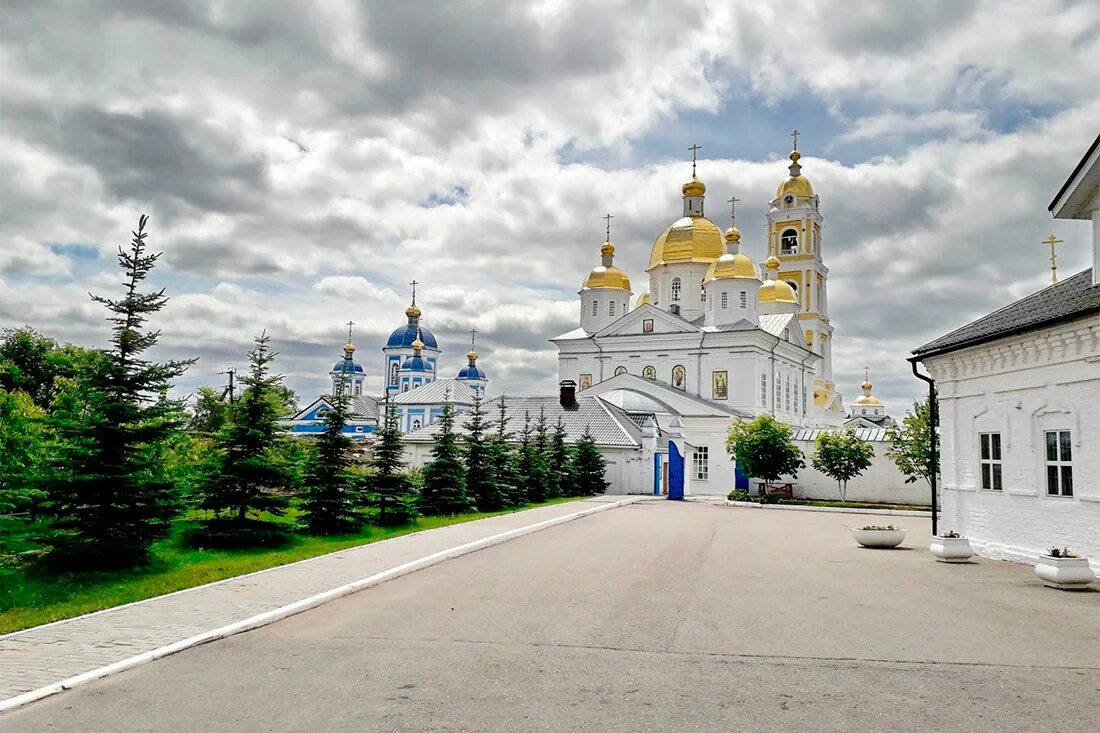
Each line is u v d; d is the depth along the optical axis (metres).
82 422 15.74
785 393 71.06
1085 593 13.23
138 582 14.74
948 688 7.90
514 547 19.44
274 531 20.02
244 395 20.42
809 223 89.00
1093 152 15.34
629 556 17.86
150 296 16.16
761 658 9.02
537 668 8.61
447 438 29.89
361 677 8.29
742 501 44.34
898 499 44.31
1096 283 16.22
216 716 7.12
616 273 73.81
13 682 8.00
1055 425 16.25
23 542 15.73
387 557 16.73
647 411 55.25
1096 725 6.88
